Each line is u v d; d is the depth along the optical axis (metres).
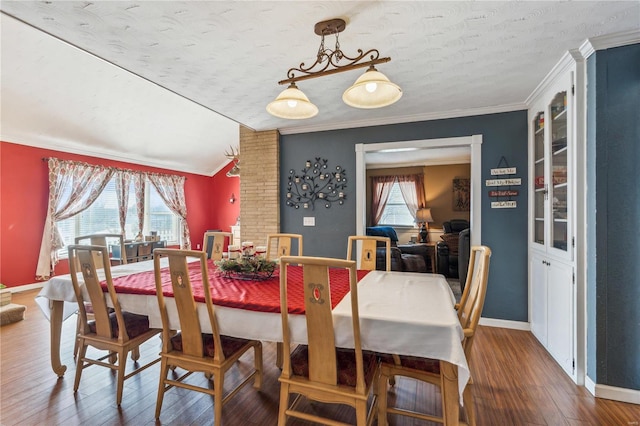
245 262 2.20
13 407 1.91
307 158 4.07
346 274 2.38
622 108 1.97
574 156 2.19
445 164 7.14
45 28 1.87
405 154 6.27
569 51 2.14
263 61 2.29
